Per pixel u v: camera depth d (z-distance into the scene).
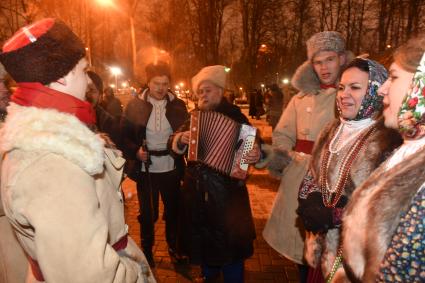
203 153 2.71
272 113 11.52
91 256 1.17
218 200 2.71
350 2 21.89
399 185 1.13
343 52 2.61
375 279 1.12
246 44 18.91
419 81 1.14
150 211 3.49
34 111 1.25
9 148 1.21
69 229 1.15
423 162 1.10
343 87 1.85
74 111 1.34
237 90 25.09
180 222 2.94
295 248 2.70
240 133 2.67
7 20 15.91
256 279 3.28
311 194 1.91
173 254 3.52
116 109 5.29
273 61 22.89
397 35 19.56
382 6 19.62
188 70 18.42
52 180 1.17
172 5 17.86
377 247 1.14
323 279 1.80
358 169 1.70
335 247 1.75
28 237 1.30
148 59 3.54
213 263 2.79
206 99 2.79
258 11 18.70
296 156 2.77
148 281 1.55
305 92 2.81
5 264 1.82
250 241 2.84
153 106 3.47
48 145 1.18
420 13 18.05
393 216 1.12
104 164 1.44
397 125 1.31
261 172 6.91
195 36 17.81
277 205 2.88
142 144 3.43
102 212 1.31
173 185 3.51
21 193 1.17
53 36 1.28
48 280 1.17
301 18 21.78
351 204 1.30
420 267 1.01
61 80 1.32
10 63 1.27
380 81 1.77
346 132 1.86
